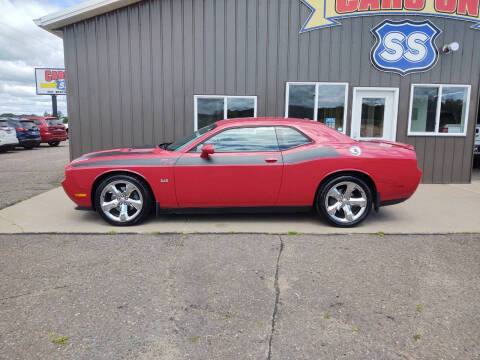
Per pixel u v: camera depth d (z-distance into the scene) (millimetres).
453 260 3576
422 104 7941
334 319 2520
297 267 3389
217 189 4559
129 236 4258
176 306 2678
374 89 7801
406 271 3311
